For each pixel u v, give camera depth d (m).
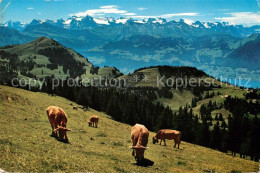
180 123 111.44
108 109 110.50
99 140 27.47
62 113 22.09
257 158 81.44
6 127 21.00
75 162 15.71
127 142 29.39
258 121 93.06
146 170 16.97
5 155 13.91
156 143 35.50
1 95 35.22
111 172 15.29
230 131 100.44
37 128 24.77
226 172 19.69
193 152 31.39
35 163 13.93
